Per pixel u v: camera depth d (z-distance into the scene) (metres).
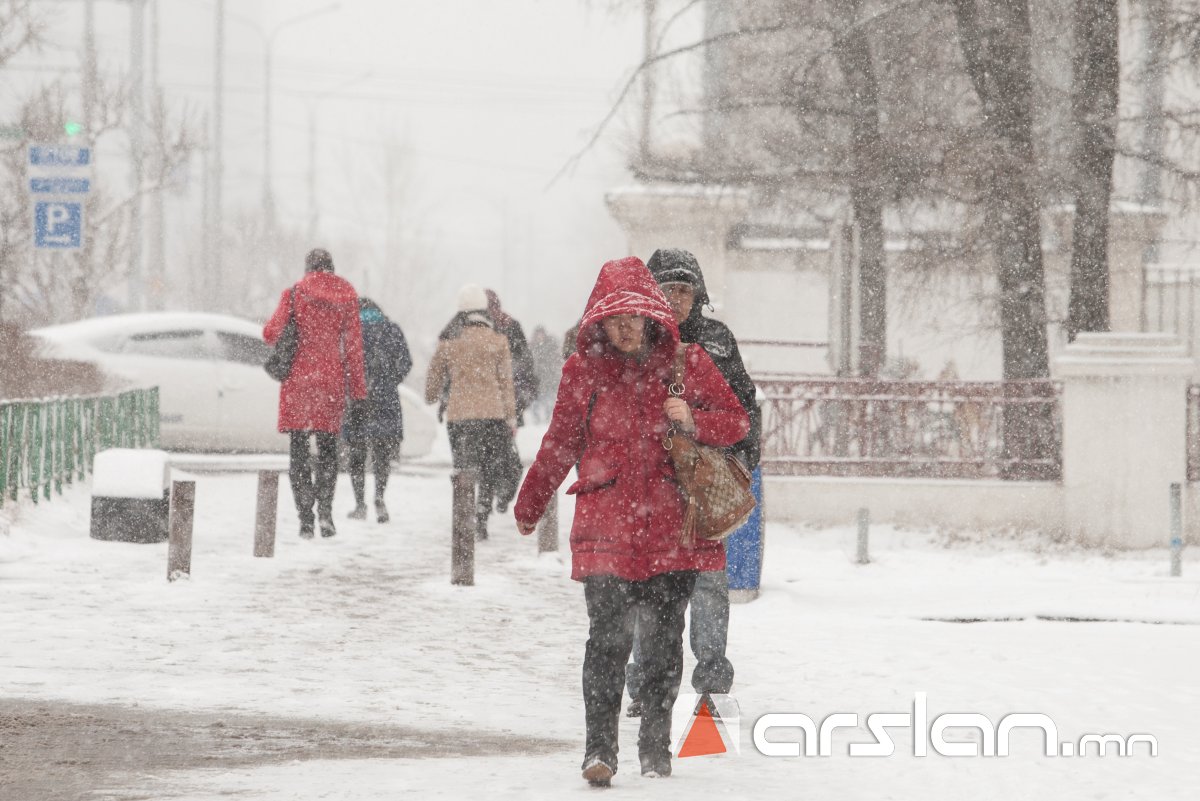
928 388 62.09
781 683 27.31
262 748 20.42
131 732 21.14
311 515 46.66
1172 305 84.00
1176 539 47.19
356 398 47.31
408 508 57.75
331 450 47.09
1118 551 58.62
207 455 68.81
